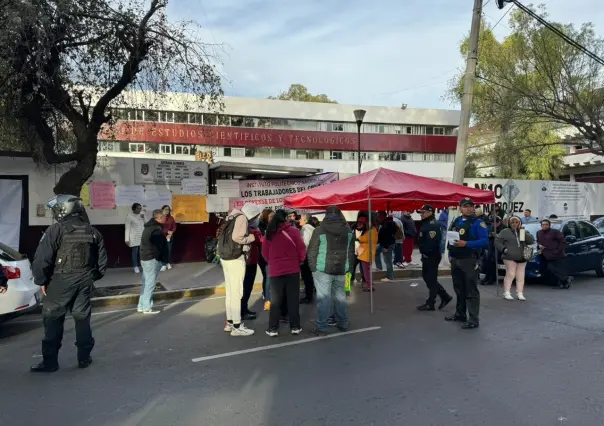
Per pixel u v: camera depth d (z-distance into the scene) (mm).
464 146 13375
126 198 12898
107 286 10453
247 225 6973
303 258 7012
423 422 3977
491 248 11172
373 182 8688
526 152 26438
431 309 8555
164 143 39219
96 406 4402
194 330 7281
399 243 13734
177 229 13805
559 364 5461
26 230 11797
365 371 5301
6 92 9375
